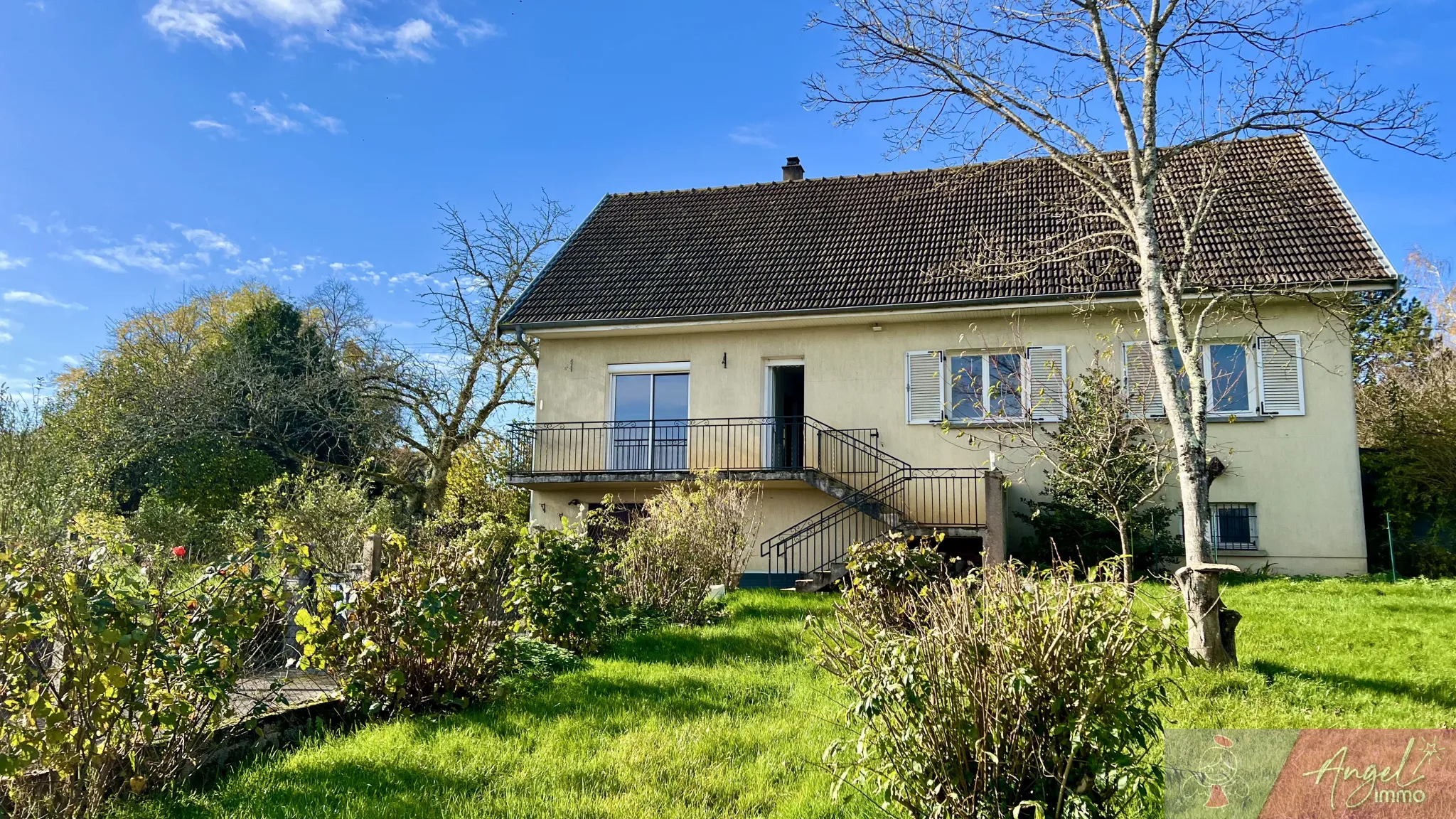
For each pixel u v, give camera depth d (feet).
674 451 57.62
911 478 52.75
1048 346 51.49
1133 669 12.92
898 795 13.38
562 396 59.77
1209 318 48.34
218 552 58.95
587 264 63.98
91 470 60.80
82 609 15.24
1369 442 68.95
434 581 22.36
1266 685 22.90
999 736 12.66
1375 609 33.22
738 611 36.40
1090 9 28.53
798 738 19.54
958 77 30.99
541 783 17.37
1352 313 45.06
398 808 16.05
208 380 85.71
